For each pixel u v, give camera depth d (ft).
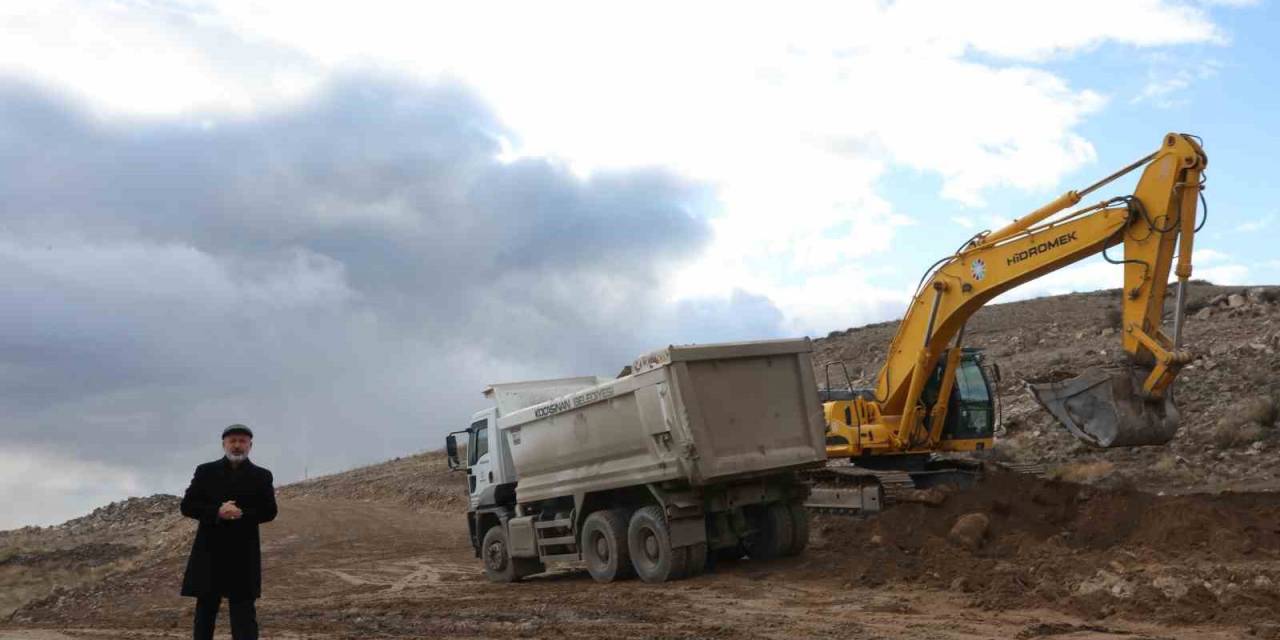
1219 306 142.72
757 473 50.57
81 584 85.40
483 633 39.93
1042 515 53.42
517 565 60.95
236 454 27.68
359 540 101.45
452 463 68.39
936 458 69.00
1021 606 37.73
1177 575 37.24
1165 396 51.29
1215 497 50.44
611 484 53.16
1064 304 199.00
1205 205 49.65
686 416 48.24
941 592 41.98
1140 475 76.02
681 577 51.03
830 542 58.03
